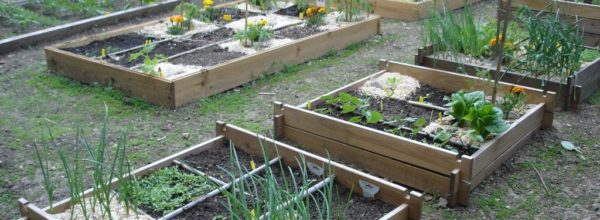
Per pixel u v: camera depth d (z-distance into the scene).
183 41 6.27
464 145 3.79
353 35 6.73
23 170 3.86
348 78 5.67
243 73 5.41
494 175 3.84
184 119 4.70
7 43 6.27
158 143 4.28
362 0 7.12
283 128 4.28
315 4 7.43
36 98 5.07
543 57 4.86
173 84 4.79
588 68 5.07
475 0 8.79
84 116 4.73
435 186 3.59
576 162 4.04
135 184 3.01
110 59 5.62
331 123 3.98
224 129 3.88
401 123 4.21
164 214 3.07
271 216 2.67
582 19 5.69
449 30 5.52
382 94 4.76
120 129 4.50
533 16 5.11
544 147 4.22
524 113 4.33
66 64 5.53
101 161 2.97
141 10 7.69
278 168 3.58
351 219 3.08
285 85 5.46
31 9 7.81
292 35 6.50
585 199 3.61
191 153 3.72
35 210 2.88
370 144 3.82
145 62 5.04
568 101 4.86
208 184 3.34
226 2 8.38
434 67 5.52
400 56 6.36
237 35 6.07
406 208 3.06
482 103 3.92
